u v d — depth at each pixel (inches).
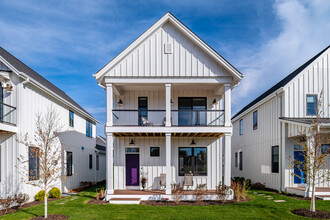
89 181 845.2
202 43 490.3
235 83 526.6
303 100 563.2
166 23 503.8
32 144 491.5
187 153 571.8
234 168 969.5
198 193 462.6
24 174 461.1
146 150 571.2
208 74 497.4
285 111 561.0
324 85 565.6
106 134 488.4
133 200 449.1
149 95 580.4
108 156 483.8
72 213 372.5
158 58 497.7
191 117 552.4
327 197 462.0
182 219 343.6
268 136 646.5
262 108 689.6
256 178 730.8
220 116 539.5
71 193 610.5
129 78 496.1
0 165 452.1
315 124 401.4
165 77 495.8
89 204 436.5
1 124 409.1
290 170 555.5
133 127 487.5
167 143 486.9
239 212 374.9
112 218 348.8
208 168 568.4
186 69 496.4
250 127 789.9
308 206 403.5
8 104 461.1
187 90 580.1
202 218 347.3
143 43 500.1
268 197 496.7
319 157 371.2
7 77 460.4
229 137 491.5
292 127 539.2
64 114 653.9
